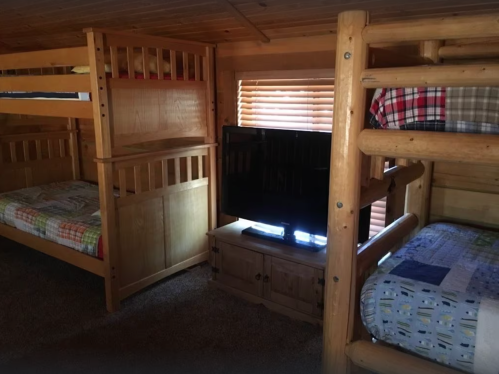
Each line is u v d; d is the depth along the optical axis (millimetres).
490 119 1419
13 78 3109
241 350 2350
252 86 3297
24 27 3621
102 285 3125
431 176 2656
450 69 1371
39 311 2752
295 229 2756
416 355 1728
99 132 2547
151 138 2871
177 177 3109
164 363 2240
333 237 1711
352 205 1659
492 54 2238
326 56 2857
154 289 3027
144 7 2832
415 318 1614
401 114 1566
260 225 3109
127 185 4035
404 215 2592
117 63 2602
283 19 2703
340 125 1623
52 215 3248
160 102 2893
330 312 1766
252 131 2850
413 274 1781
